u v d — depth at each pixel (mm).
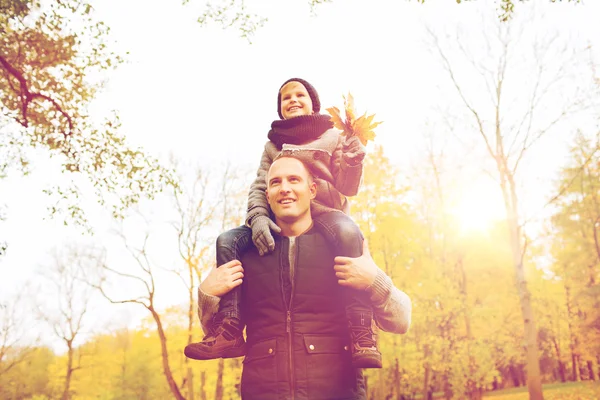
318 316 1806
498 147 16969
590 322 20266
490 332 17672
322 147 2176
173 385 17641
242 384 1835
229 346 1938
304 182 1998
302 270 1852
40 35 9641
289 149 2115
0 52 9633
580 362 31922
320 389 1695
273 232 1997
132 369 32969
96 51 10164
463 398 16406
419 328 15820
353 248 1897
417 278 17125
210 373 18531
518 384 36062
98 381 34531
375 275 1822
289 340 1767
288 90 2389
